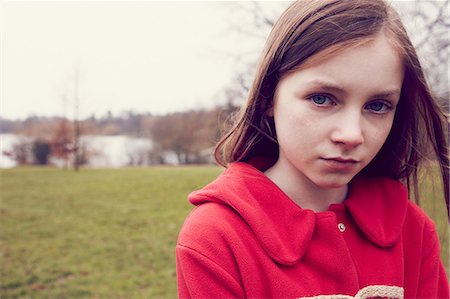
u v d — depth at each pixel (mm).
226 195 815
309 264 804
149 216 6359
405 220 967
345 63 688
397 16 786
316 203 886
